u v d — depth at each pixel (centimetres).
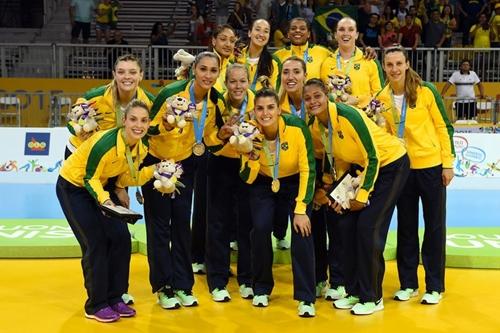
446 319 462
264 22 562
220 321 460
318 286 514
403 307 487
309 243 469
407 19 1423
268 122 450
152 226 479
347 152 462
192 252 565
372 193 464
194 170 496
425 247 500
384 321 459
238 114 481
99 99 478
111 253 466
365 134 445
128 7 1727
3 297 502
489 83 1375
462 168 1007
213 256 507
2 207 871
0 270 562
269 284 495
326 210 500
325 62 595
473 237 643
